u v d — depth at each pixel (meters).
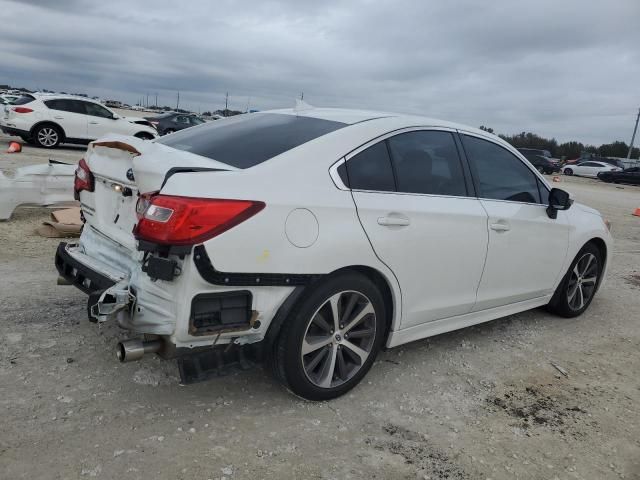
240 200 2.73
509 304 4.45
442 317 3.86
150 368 3.47
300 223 2.91
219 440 2.83
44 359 3.47
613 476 2.85
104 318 2.78
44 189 7.22
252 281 2.79
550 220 4.58
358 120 3.54
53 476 2.46
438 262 3.63
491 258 4.02
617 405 3.60
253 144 3.26
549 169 43.34
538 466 2.87
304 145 3.16
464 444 3.00
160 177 2.72
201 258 2.62
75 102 17.08
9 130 16.58
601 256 5.48
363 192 3.24
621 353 4.52
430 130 3.80
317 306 3.05
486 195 4.07
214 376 2.85
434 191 3.67
